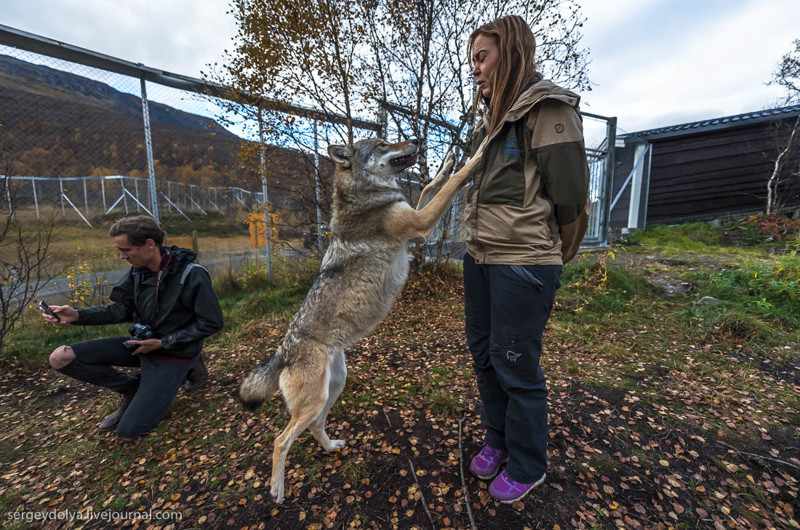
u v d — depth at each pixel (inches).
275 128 194.2
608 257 263.3
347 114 197.6
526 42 62.7
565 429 92.4
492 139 64.3
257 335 174.9
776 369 122.7
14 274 155.0
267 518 71.4
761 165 399.9
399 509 71.7
